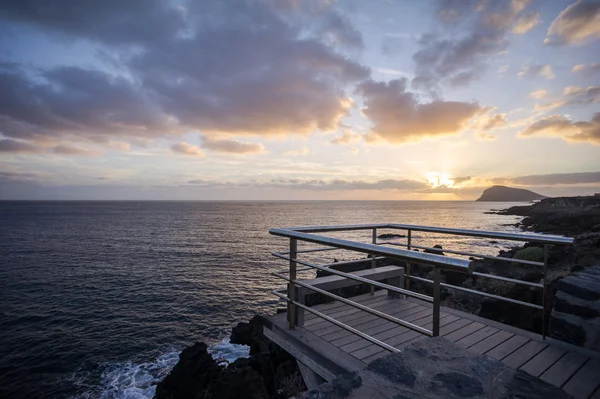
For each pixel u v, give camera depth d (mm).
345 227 4164
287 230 3535
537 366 2783
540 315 4852
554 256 11242
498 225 66938
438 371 1922
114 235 60656
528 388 1741
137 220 100625
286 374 8469
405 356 2100
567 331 3168
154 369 13945
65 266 33250
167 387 9742
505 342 3246
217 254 40250
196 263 34719
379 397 1686
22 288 25438
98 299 22875
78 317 19672
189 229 73000
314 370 3102
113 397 12086
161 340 16609
